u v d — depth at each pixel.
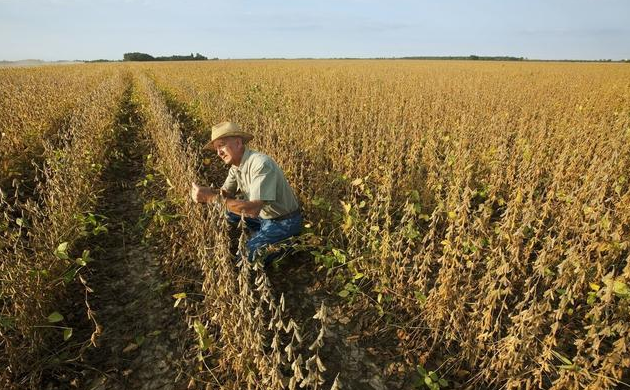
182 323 3.22
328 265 3.57
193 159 4.34
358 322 3.29
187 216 3.88
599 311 2.24
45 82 15.60
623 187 4.82
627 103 11.39
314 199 4.19
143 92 13.85
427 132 7.29
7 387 2.50
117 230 4.62
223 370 2.75
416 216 4.83
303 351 3.02
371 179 5.47
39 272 2.94
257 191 3.51
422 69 30.06
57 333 3.05
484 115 9.12
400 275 3.24
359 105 10.97
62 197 3.92
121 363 2.87
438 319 2.92
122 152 7.64
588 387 2.15
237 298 2.51
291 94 12.28
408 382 2.78
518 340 2.38
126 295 3.54
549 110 10.10
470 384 2.72
